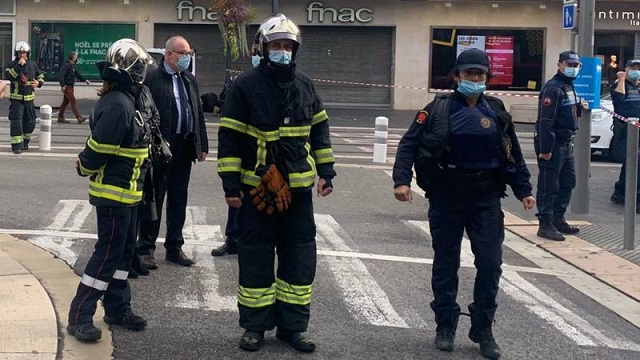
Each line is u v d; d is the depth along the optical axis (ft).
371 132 79.51
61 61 110.01
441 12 109.19
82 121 79.30
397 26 109.60
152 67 26.02
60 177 43.57
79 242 29.27
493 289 19.60
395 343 20.49
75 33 109.81
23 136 54.39
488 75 19.58
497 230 19.57
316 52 110.93
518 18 108.68
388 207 39.04
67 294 22.62
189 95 26.30
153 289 24.18
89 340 19.16
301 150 19.31
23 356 17.85
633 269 28.81
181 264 26.89
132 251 20.21
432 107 19.67
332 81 111.14
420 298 24.41
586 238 33.47
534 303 24.62
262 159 19.08
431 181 19.67
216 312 22.31
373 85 105.29
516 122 99.91
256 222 19.36
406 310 23.22
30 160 49.93
